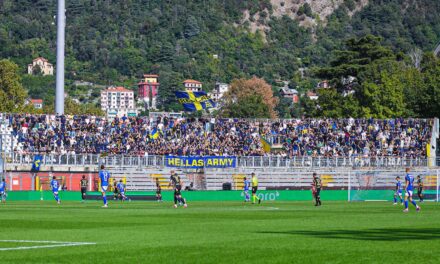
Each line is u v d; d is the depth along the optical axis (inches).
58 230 1817.2
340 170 5241.1
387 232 1750.7
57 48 5935.0
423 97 7086.6
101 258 1238.9
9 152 4852.4
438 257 1240.2
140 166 4980.3
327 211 2812.5
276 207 3184.1
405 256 1253.7
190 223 2084.2
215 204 3550.7
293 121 6107.3
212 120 6033.5
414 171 5265.8
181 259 1226.0
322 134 6028.5
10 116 5551.2
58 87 5930.1
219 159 5108.3
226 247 1405.0
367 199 4237.2
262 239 1566.2
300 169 5211.6
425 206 3378.4
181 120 5989.2
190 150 5703.7
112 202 3850.9
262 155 5669.3
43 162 4889.3
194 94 6412.4
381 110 7317.9
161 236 1644.9
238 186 5093.5
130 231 1790.1
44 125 5639.8
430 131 6033.5
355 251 1327.5
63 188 4881.9
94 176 4948.3
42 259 1226.0
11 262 1189.1
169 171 5024.6
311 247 1398.9
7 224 2030.0
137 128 5851.4
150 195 4185.5
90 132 5738.2
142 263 1179.3
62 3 5915.4
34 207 3134.8
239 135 5959.6
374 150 5915.4
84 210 2851.9
